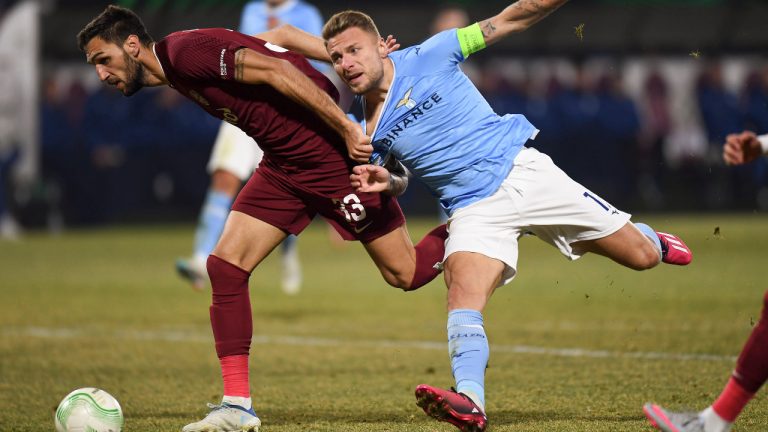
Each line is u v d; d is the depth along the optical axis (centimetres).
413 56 1692
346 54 1652
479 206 1684
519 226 1688
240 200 1806
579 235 1711
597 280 4122
